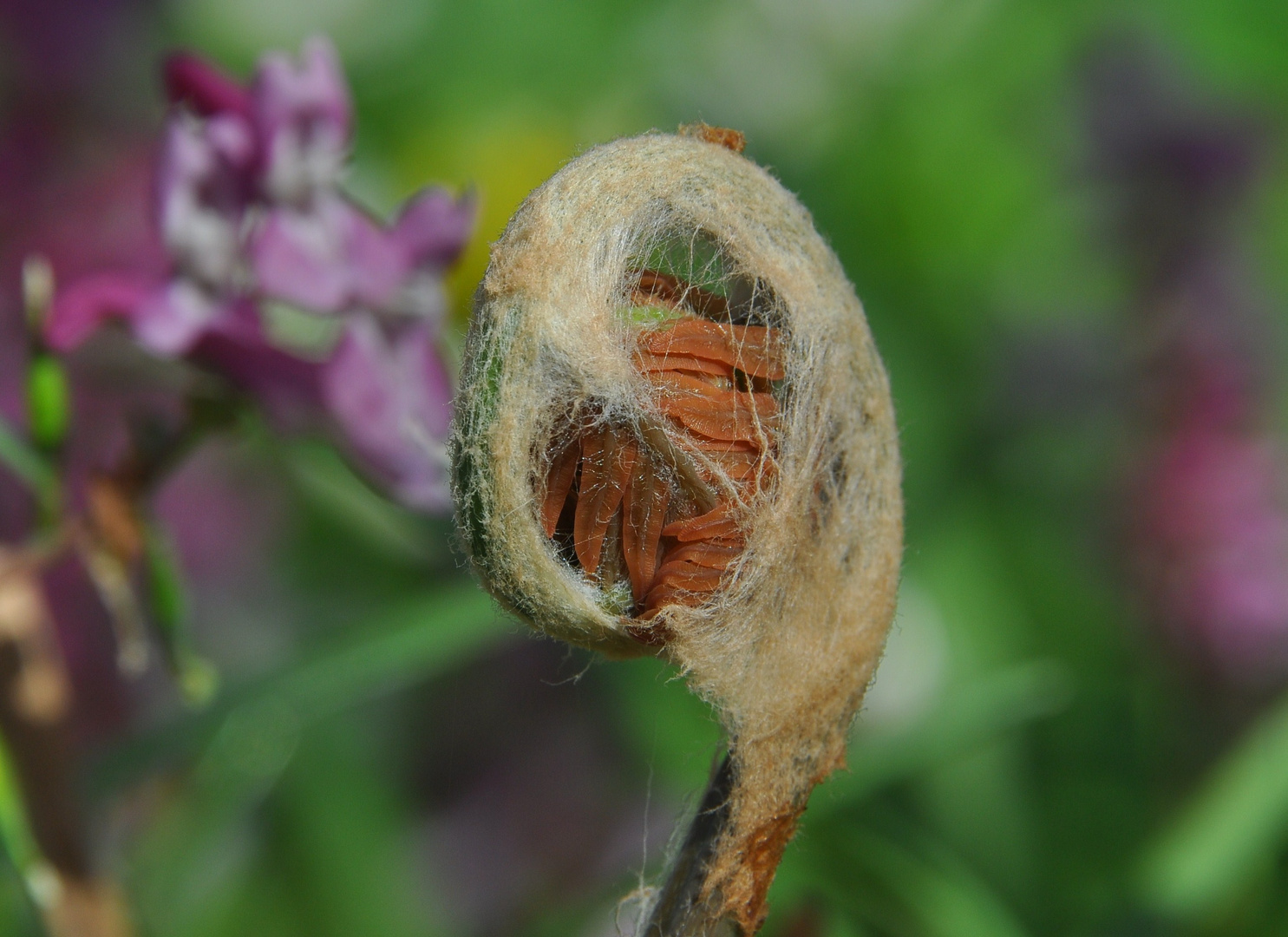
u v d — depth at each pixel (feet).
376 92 1.70
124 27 1.65
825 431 0.74
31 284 0.90
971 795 1.16
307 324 1.01
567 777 1.35
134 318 0.91
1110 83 1.70
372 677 0.96
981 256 1.66
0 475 1.21
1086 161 1.70
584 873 1.31
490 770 1.34
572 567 0.75
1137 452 1.50
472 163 1.51
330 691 0.96
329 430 0.93
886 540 0.75
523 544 0.73
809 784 0.75
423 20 1.75
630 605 0.75
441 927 1.25
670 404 0.74
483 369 0.73
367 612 1.25
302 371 0.92
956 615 1.34
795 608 0.74
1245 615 1.39
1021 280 1.65
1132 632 1.39
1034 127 1.73
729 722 0.74
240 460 1.42
